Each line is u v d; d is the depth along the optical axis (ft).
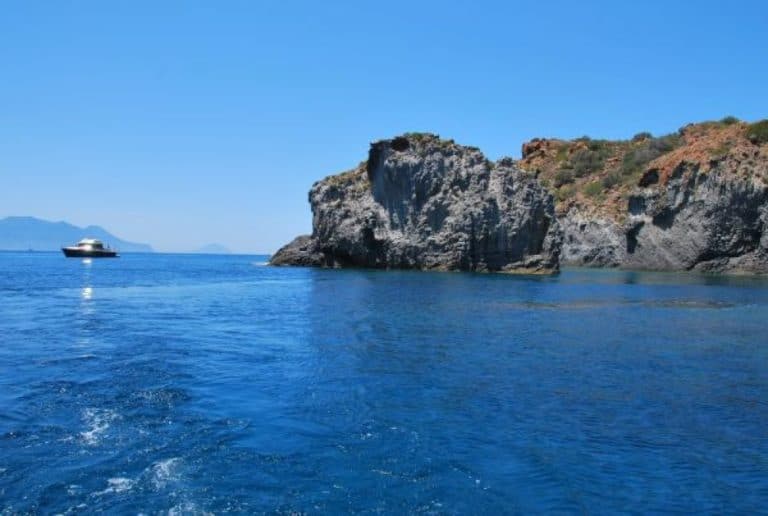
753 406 47.19
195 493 30.76
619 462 35.55
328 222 252.62
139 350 67.26
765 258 239.30
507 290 148.46
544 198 233.96
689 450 37.58
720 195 247.09
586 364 62.03
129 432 39.09
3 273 233.55
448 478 33.06
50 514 28.40
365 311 104.99
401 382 53.52
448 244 224.94
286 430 40.11
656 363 62.80
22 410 43.21
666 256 267.39
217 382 52.70
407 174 231.71
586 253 322.96
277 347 70.08
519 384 53.36
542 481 32.83
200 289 155.53
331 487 31.78
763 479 33.47
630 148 413.18
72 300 125.18
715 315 104.06
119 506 29.27
